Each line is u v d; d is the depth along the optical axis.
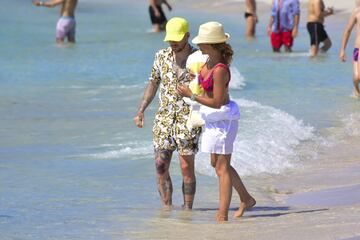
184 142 22.56
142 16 104.38
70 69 56.47
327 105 41.12
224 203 21.25
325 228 19.27
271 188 25.84
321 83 48.84
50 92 46.69
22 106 42.09
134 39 76.88
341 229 19.00
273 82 49.09
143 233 19.83
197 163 27.97
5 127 36.44
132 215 22.02
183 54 22.48
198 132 22.66
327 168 28.39
